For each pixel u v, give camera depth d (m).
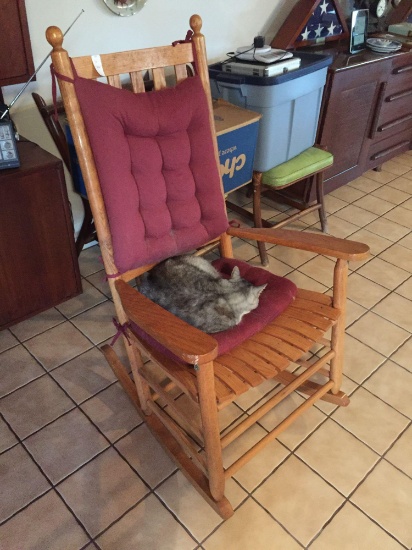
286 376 1.51
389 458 1.33
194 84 1.25
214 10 2.12
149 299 1.11
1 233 1.45
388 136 2.77
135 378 1.35
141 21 1.90
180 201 1.27
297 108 1.95
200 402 0.98
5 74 1.40
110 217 1.13
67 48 1.76
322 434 1.39
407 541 1.14
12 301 1.59
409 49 2.45
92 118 1.06
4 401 1.50
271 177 1.96
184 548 1.14
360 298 1.92
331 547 1.13
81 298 1.94
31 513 1.21
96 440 1.39
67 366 1.63
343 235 2.34
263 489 1.25
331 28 2.46
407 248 2.24
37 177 1.44
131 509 1.22
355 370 1.60
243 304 1.19
